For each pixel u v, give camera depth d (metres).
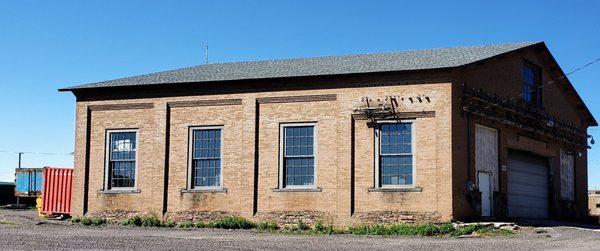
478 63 26.94
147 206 29.91
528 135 32.06
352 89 27.66
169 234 23.80
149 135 30.27
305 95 28.25
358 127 27.58
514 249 18.55
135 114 30.62
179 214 29.47
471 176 27.23
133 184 30.38
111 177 30.77
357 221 27.06
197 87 29.73
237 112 29.19
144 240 20.59
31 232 23.36
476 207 27.19
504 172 29.66
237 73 30.55
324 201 27.61
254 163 28.62
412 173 26.75
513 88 30.92
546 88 34.34
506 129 30.12
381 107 27.11
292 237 22.92
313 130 28.16
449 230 24.09
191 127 29.84
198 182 29.59
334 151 27.70
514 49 29.88
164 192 29.70
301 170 28.27
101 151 30.92
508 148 30.55
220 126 29.39
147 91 30.44
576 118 37.84
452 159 26.11
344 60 31.69
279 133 28.55
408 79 27.02
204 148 29.62
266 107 28.83
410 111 26.81
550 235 23.30
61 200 31.78
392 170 27.11
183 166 29.69
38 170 48.38
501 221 27.25
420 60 28.89
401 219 26.59
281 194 28.20
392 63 28.78
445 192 26.06
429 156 26.52
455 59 27.94
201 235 23.53
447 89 26.45
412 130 26.91
